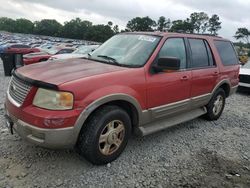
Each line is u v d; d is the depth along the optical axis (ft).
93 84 11.89
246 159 14.99
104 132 12.60
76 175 12.07
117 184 11.73
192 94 17.20
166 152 14.96
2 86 30.48
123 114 13.05
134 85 13.34
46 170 12.25
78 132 11.59
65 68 13.10
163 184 12.00
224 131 19.07
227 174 13.17
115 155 13.26
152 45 15.07
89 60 15.19
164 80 14.82
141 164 13.47
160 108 14.96
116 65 14.16
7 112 12.71
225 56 20.92
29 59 45.09
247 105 28.09
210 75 18.58
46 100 11.21
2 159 12.85
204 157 14.78
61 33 381.40
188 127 19.13
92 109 11.73
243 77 34.53
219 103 20.81
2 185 11.02
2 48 84.94
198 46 18.15
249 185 12.41
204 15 213.05
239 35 274.98
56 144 11.28
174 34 16.47
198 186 12.03
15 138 14.98
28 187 11.05
